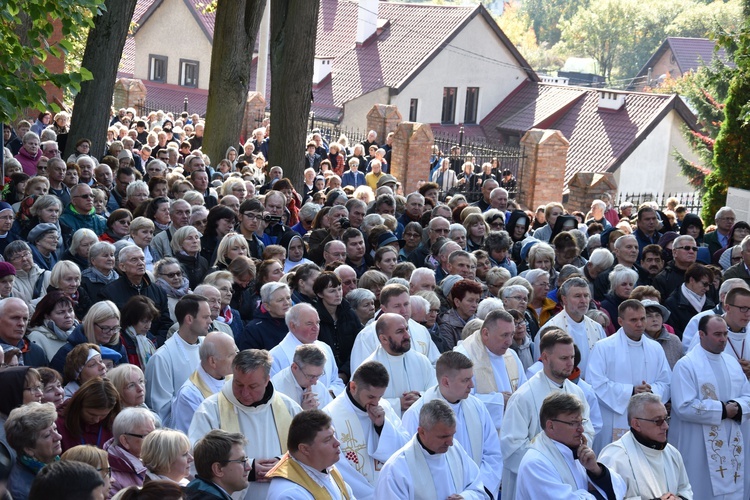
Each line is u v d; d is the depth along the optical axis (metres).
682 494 11.55
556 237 19.66
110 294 14.27
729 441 14.34
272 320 13.62
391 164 43.78
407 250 19.17
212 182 25.97
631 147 67.69
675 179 70.00
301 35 30.45
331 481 9.51
